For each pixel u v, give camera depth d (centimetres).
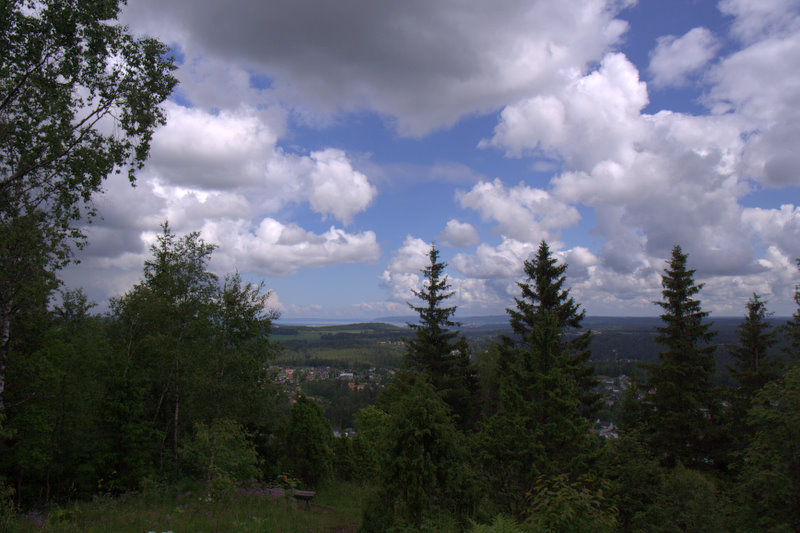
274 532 938
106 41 1250
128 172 1356
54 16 1156
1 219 1215
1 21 1122
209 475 1317
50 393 1499
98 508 1088
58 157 1242
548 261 2681
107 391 1688
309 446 1866
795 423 1045
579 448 1216
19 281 1223
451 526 784
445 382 2636
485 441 1162
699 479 1213
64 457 1566
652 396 2275
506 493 1062
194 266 2041
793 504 1030
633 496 1248
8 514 927
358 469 2091
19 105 1223
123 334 2170
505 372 2559
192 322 1978
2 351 1235
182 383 1947
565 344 2430
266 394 1998
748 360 2822
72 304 1927
